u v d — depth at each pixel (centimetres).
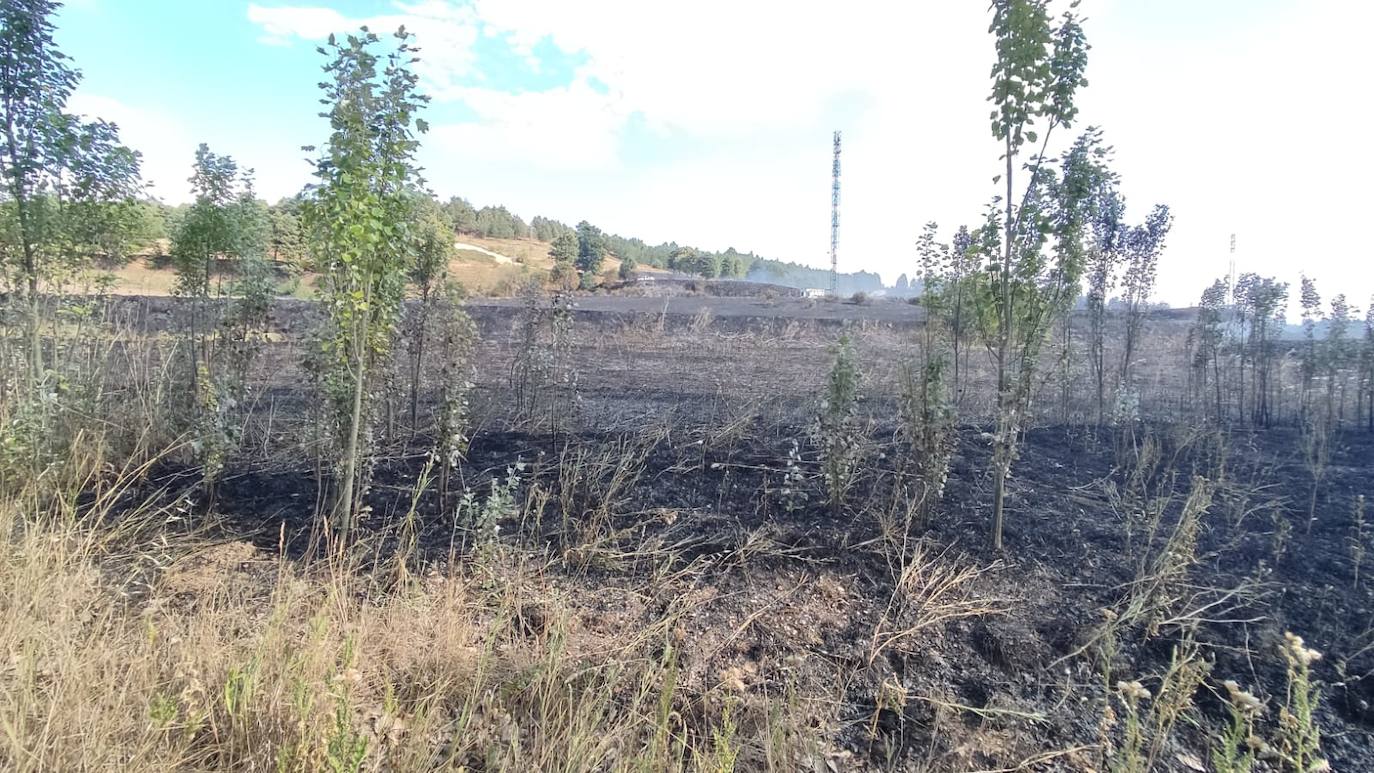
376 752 218
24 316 486
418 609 299
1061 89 357
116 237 542
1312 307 720
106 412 516
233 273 636
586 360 1063
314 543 382
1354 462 574
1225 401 822
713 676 287
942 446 417
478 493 456
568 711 254
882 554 387
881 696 276
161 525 397
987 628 321
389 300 399
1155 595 333
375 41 346
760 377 914
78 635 264
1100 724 261
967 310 560
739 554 380
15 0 445
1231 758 206
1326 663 300
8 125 462
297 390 718
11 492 388
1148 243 651
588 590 352
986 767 246
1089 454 586
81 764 196
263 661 243
